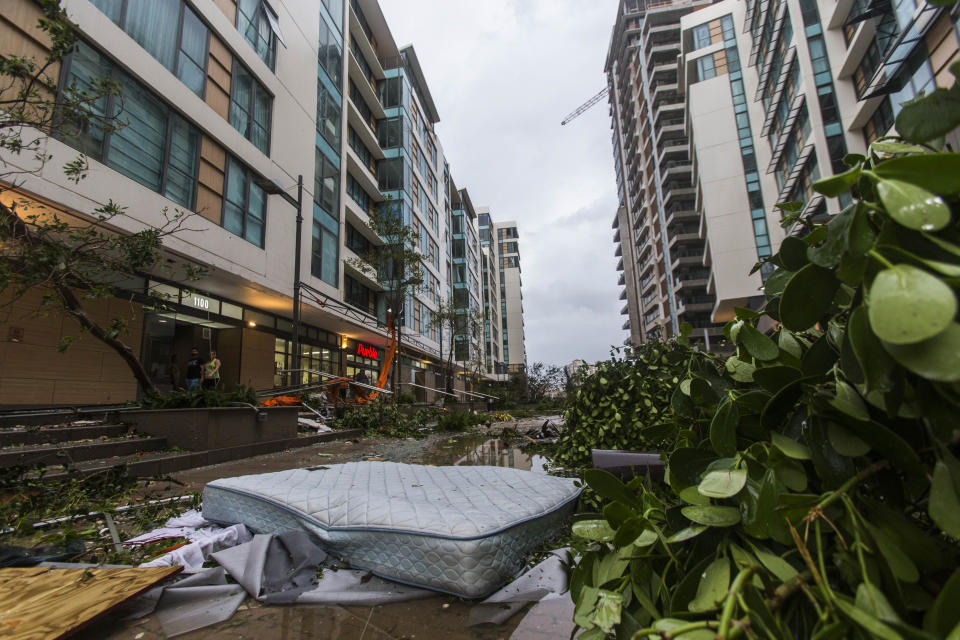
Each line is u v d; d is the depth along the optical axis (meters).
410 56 30.50
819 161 18.80
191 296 12.70
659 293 56.09
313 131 16.81
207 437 6.36
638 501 1.26
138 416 6.59
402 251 19.38
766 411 0.94
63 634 1.55
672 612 0.76
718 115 33.97
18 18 7.19
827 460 0.80
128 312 10.39
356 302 22.88
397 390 18.66
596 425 4.54
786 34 21.72
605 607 0.88
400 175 25.45
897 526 0.69
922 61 11.64
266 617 1.93
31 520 3.12
